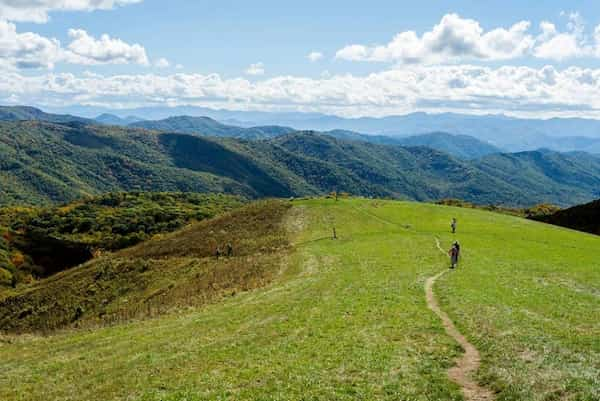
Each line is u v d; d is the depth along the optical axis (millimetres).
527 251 57031
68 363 27672
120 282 71812
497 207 167375
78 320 61844
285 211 98688
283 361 22109
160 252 83125
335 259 57250
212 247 80750
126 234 159125
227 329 30500
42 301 71188
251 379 20109
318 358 22203
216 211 186875
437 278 41844
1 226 158250
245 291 49188
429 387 18094
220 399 18078
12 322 67250
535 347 21422
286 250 69750
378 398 17266
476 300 32094
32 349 34719
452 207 102625
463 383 18750
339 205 101312
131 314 51375
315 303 34875
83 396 20984
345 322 28719
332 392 18000
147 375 22469
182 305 48625
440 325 26969
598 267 46469
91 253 143000
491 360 20609
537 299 32500
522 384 17344
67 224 164000
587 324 25750
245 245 78188
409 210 95875
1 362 31328
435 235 70688
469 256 53406
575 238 69438
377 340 24578
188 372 22047
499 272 43844
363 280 42719
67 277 79375
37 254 145875
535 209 156625
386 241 67188
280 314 32812
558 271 44281
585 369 18078
